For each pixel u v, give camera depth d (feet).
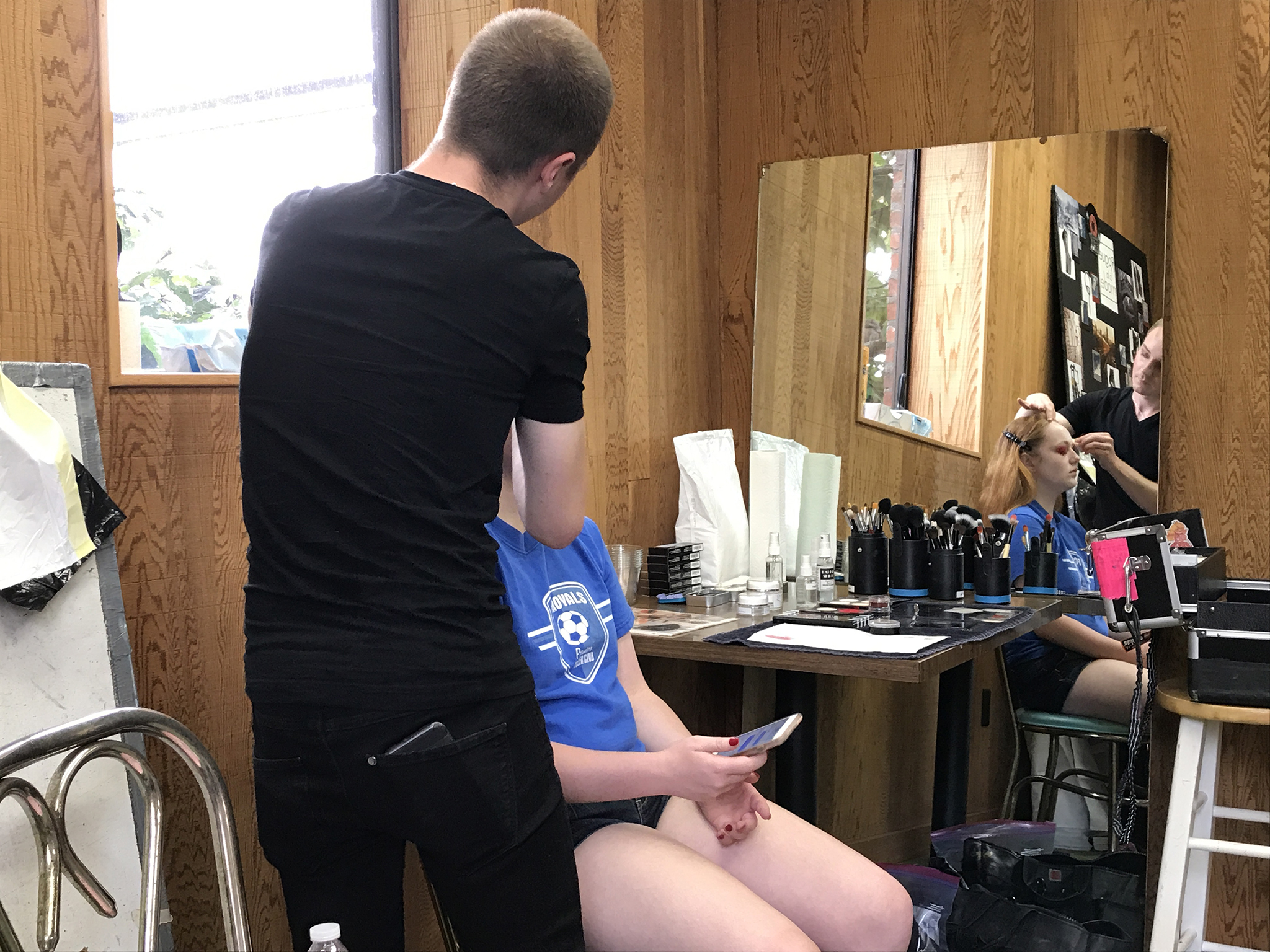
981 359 9.14
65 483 4.47
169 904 5.39
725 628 7.49
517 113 4.14
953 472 9.22
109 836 4.54
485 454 4.03
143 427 5.32
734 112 10.33
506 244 4.06
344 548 3.75
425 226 3.95
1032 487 8.91
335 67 7.12
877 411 9.55
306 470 3.79
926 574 8.77
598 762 4.79
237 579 5.80
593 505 8.71
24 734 4.26
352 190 4.03
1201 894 6.81
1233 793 8.04
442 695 3.76
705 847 5.21
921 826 9.20
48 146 4.83
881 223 9.58
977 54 9.21
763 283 10.22
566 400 4.33
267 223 4.09
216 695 5.69
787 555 9.79
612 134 8.89
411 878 6.91
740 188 10.34
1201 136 8.41
